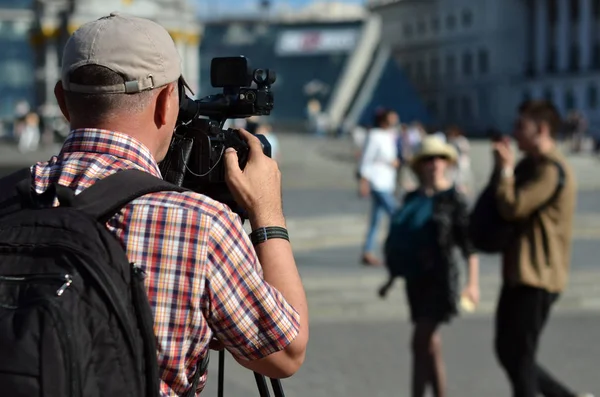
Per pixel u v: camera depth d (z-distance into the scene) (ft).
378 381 23.95
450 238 19.44
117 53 6.43
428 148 19.85
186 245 6.20
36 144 149.07
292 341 6.56
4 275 5.94
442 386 19.65
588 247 45.93
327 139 195.31
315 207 64.18
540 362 26.35
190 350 6.35
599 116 301.84
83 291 5.89
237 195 7.09
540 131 17.44
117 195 6.29
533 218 17.52
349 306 32.35
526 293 17.53
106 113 6.57
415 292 19.60
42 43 160.15
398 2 376.89
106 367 5.85
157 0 152.66
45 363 5.64
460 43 348.38
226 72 7.69
